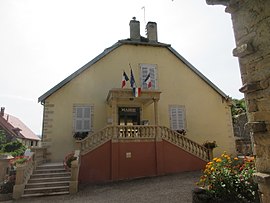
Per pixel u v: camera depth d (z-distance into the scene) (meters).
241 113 22.38
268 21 2.83
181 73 16.83
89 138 11.69
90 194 8.98
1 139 22.81
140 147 12.12
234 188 5.61
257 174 2.82
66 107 14.04
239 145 18.92
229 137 16.44
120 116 14.82
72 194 9.20
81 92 14.50
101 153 11.55
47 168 11.24
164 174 11.97
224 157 6.57
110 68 15.45
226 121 16.73
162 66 16.59
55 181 10.09
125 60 15.95
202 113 16.39
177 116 15.84
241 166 6.15
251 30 3.08
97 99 14.63
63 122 13.76
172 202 6.84
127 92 12.97
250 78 3.09
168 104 15.90
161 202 6.94
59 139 13.44
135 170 11.70
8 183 9.70
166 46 16.95
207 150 13.05
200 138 15.84
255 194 5.26
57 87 13.91
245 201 5.41
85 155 11.32
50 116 13.66
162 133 12.77
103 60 15.49
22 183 9.26
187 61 16.98
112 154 11.57
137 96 12.78
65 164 11.19
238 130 21.52
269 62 2.80
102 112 14.50
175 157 12.45
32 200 8.52
